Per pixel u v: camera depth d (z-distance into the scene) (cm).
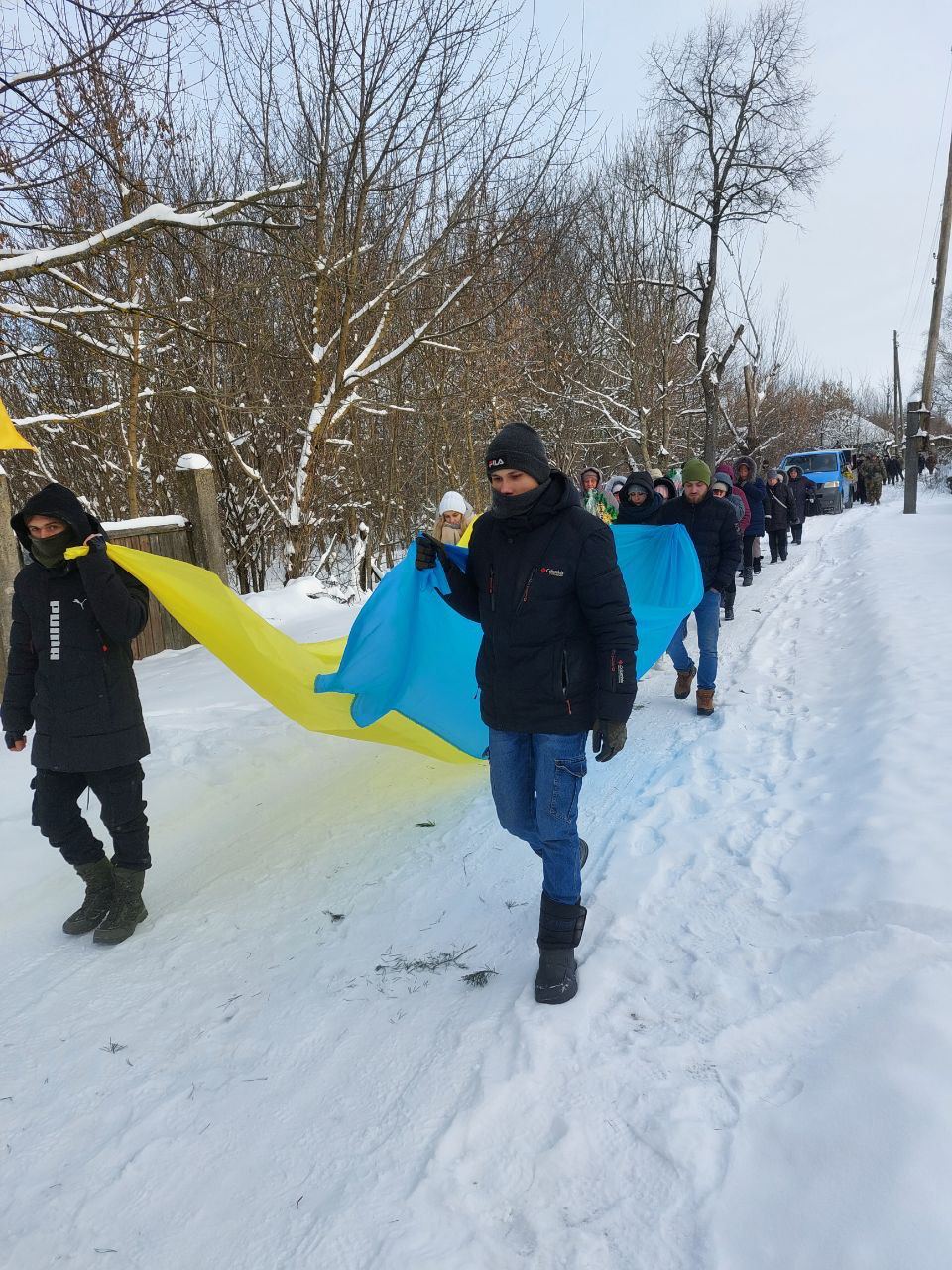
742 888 354
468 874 398
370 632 402
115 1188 236
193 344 1219
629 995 291
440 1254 202
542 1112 241
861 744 495
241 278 1227
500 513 294
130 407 1162
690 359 2681
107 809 368
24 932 382
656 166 2231
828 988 271
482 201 1248
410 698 440
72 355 1244
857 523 2236
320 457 1290
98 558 351
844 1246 181
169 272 1220
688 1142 222
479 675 312
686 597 574
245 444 1445
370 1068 272
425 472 1702
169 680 803
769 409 3900
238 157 1277
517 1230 207
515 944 337
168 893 411
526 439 289
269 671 410
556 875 304
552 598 292
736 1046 256
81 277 1045
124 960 352
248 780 551
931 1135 200
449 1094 255
